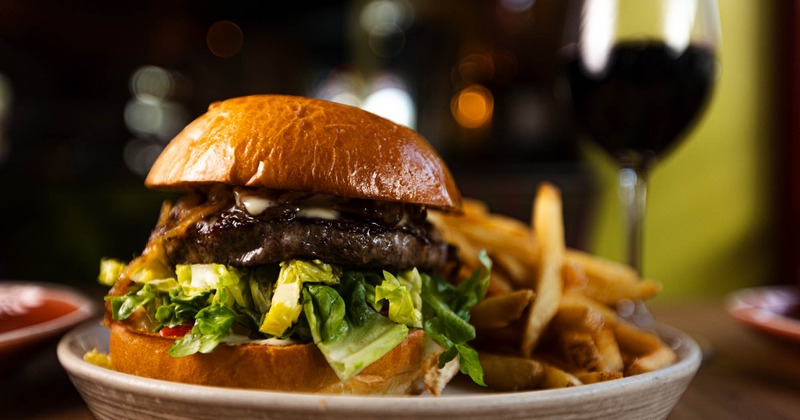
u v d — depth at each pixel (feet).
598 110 1.32
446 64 4.25
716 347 1.36
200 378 0.83
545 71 3.53
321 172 0.84
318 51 6.93
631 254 1.39
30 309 1.24
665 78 1.27
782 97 2.90
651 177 3.03
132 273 0.92
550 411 0.75
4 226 2.99
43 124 4.91
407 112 4.39
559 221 1.17
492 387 1.02
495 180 3.10
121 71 5.42
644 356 1.06
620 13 1.28
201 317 0.84
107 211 3.16
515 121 3.57
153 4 5.41
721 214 2.98
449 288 1.03
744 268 3.00
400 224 0.94
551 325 1.09
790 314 1.33
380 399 0.72
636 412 0.82
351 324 0.87
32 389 1.05
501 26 3.77
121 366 0.89
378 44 4.68
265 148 0.84
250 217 0.87
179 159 0.88
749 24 2.89
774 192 2.97
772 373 1.20
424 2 4.33
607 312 1.12
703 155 2.97
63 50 5.17
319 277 0.86
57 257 2.99
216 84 5.96
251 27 6.22
